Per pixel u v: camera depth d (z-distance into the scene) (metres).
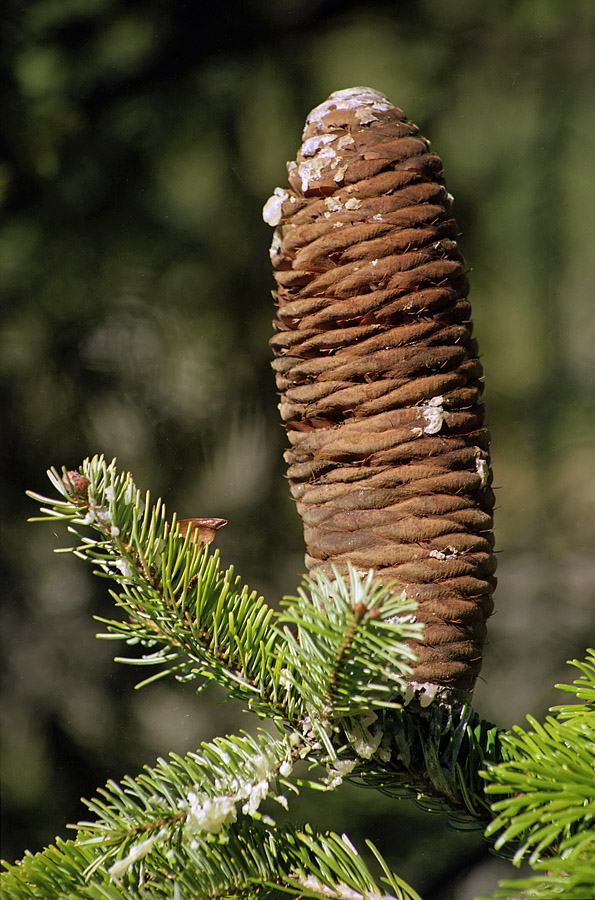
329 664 1.26
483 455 1.29
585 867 1.22
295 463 1.30
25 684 2.41
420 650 1.29
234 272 2.42
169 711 2.45
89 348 2.38
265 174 2.47
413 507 1.29
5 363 2.35
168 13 2.48
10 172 2.38
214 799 1.27
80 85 2.44
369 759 1.29
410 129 1.30
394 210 1.29
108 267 2.39
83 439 2.35
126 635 1.29
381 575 1.29
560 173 2.50
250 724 2.45
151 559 1.28
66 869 1.27
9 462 2.36
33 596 2.43
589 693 1.28
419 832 2.38
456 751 1.29
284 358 1.30
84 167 2.41
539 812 1.23
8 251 2.37
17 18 2.42
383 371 1.29
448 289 1.29
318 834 1.29
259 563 2.40
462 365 1.29
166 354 2.38
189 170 2.47
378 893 1.28
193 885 1.27
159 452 2.37
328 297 1.29
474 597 1.29
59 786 2.37
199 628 1.29
